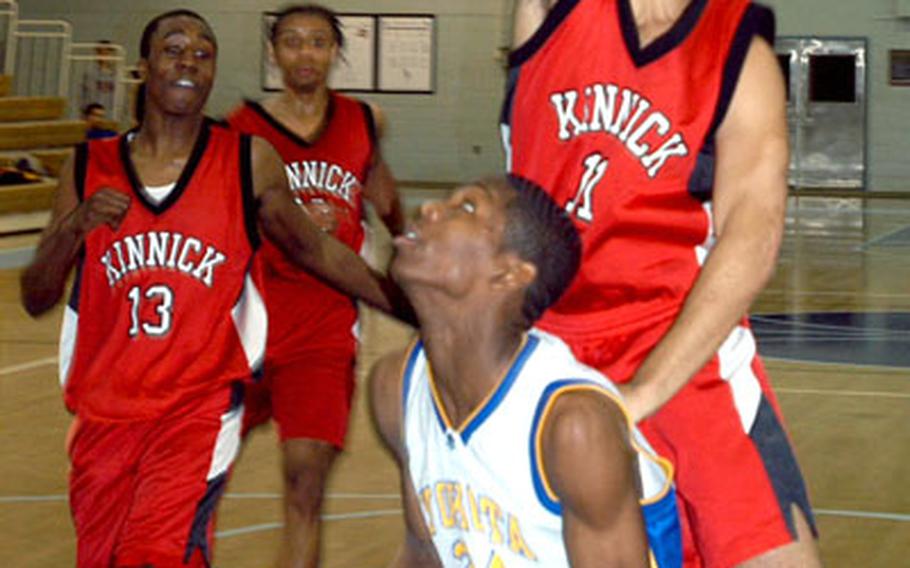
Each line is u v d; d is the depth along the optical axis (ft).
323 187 15.26
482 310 6.89
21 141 54.80
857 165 74.79
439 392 7.14
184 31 11.07
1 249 45.03
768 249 7.98
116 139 11.33
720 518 8.42
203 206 11.07
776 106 8.18
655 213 8.35
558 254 6.94
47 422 22.59
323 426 13.32
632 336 8.43
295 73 15.15
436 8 75.82
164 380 10.94
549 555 6.99
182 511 10.66
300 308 13.61
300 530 13.06
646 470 7.13
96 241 11.08
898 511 17.70
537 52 8.46
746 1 8.27
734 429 8.42
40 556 15.31
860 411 24.27
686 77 8.20
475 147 76.48
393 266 6.98
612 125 8.31
